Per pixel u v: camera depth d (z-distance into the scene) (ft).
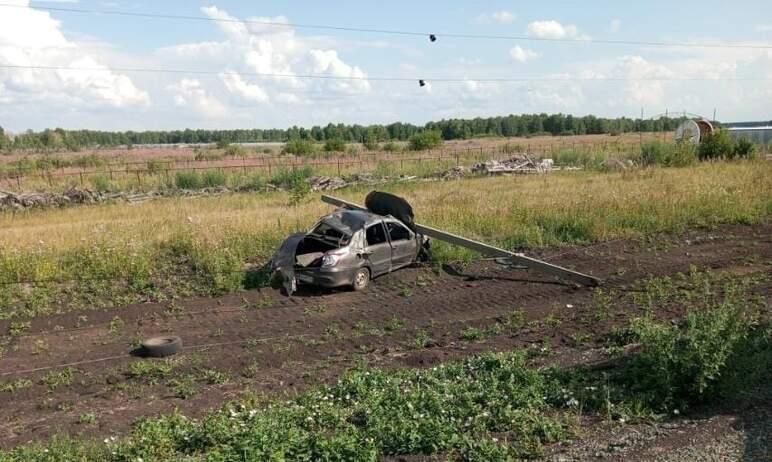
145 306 45.96
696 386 26.50
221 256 53.11
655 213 72.18
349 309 46.14
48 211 90.12
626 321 40.22
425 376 30.99
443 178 127.75
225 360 36.01
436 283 52.80
